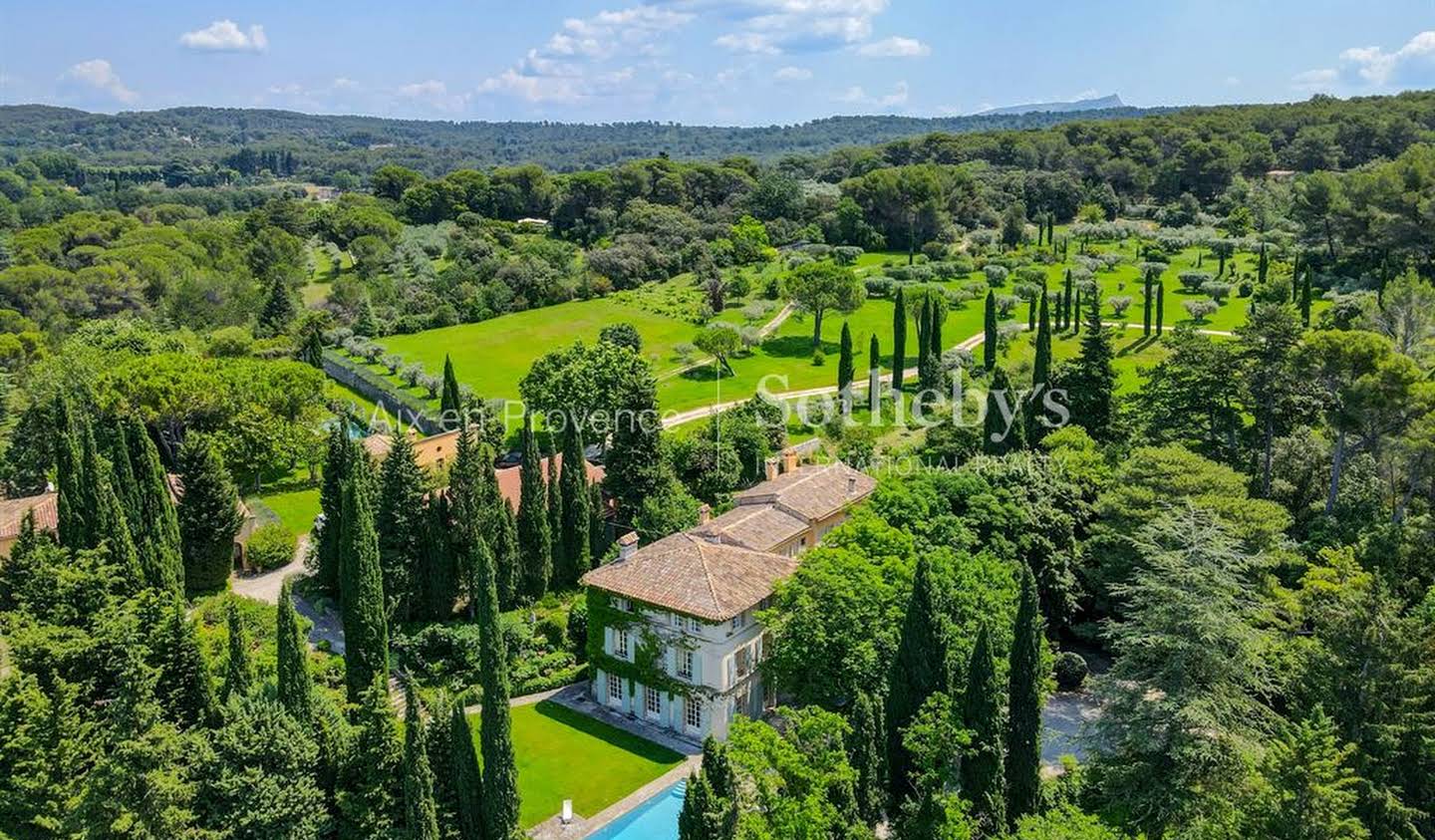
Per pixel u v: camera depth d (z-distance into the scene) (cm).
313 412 10819
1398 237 14075
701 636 6209
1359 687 4669
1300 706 4928
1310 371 7812
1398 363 7188
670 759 6150
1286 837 3850
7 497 9900
